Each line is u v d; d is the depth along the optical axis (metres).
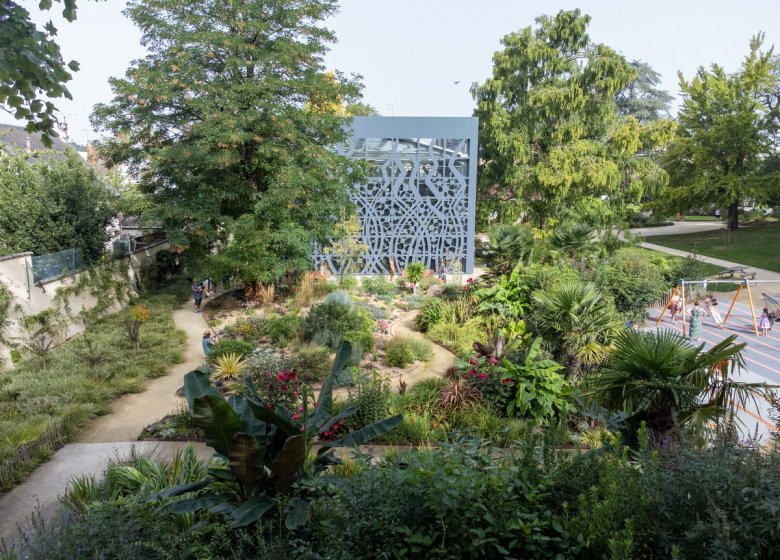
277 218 19.23
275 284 22.42
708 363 6.99
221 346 13.78
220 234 20.88
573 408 9.91
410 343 15.06
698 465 3.68
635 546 3.41
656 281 21.34
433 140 27.14
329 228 20.95
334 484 4.81
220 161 16.80
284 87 18.36
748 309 24.59
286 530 4.68
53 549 4.33
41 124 6.24
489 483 4.14
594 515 3.55
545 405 9.92
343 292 20.66
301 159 18.80
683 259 28.06
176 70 16.81
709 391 7.28
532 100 29.84
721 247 38.91
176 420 9.82
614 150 30.16
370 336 15.48
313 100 19.39
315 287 21.59
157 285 23.02
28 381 11.30
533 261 20.42
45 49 5.84
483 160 35.44
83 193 18.06
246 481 4.86
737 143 38.66
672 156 42.38
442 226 27.86
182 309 19.97
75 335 15.73
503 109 31.44
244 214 18.95
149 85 16.50
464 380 10.88
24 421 9.47
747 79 39.38
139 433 9.69
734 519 3.31
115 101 17.75
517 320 16.42
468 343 15.59
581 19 31.30
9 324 12.88
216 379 12.42
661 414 7.29
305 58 17.94
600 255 23.00
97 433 9.72
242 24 17.42
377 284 23.52
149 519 4.84
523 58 31.72
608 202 31.95
